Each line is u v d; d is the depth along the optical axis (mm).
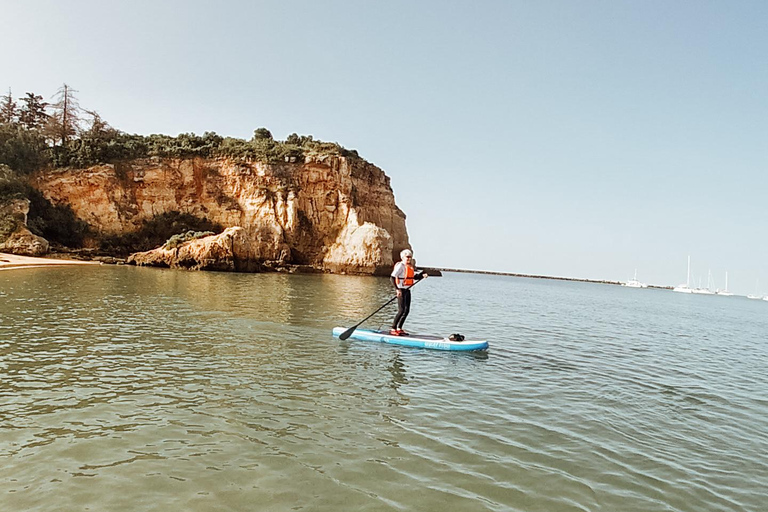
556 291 76812
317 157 57875
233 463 5184
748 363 14469
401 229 72125
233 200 55188
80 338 11203
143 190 53344
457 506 4562
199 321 14641
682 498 5059
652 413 8117
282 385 8273
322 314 18094
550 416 7516
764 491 5363
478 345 12617
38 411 6461
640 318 30469
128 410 6672
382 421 6793
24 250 41156
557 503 4754
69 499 4297
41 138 53469
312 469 5145
